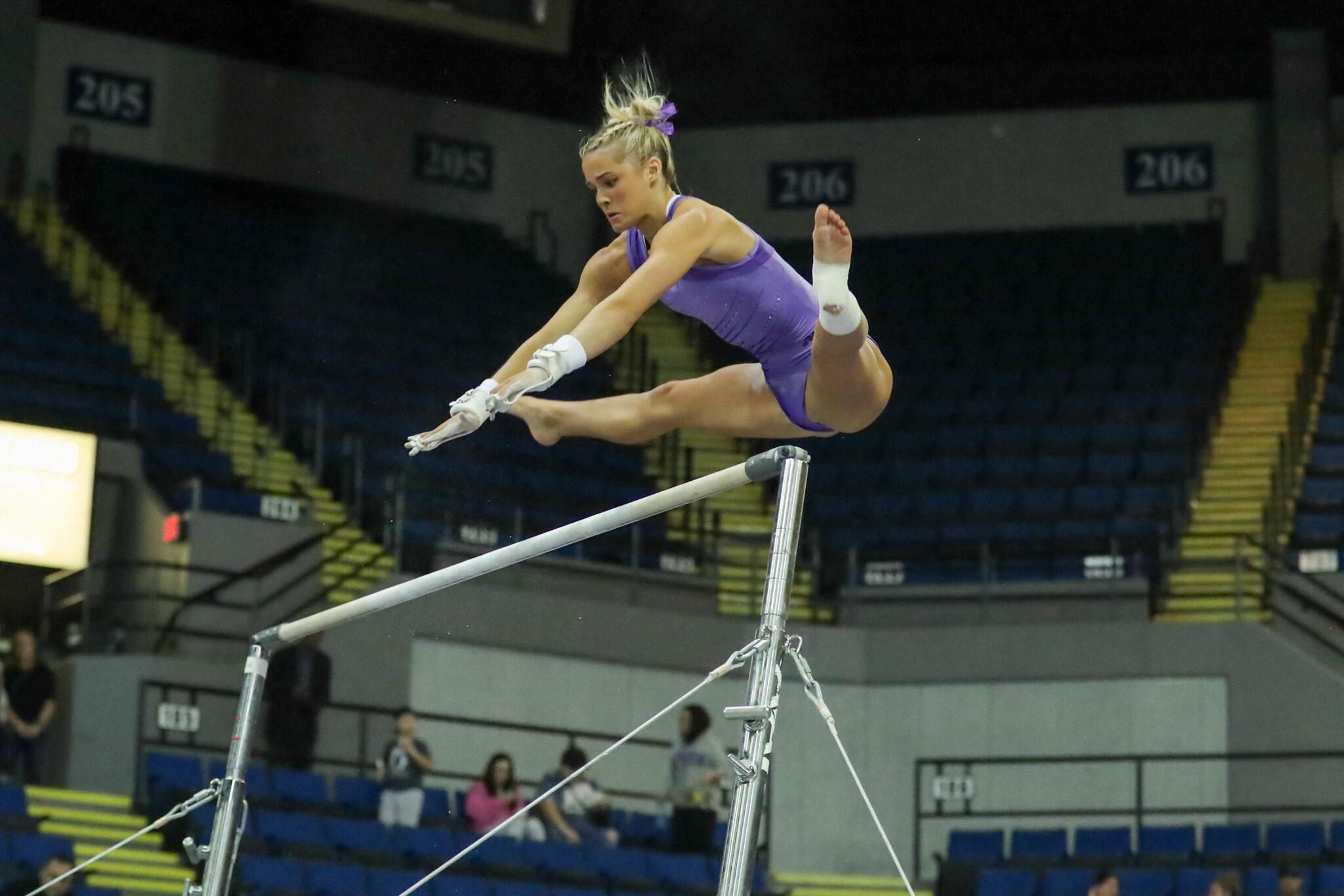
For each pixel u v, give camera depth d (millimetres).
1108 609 45094
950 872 37219
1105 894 32562
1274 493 47312
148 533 42500
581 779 35781
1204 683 43094
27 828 31219
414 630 40875
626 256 11242
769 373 11094
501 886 31797
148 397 46188
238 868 30141
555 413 11523
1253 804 42219
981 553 46469
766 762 10039
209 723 37562
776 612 10383
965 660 44656
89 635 40844
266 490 44531
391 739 39656
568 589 44094
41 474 39719
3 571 40312
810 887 41156
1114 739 43375
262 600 41438
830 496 49656
